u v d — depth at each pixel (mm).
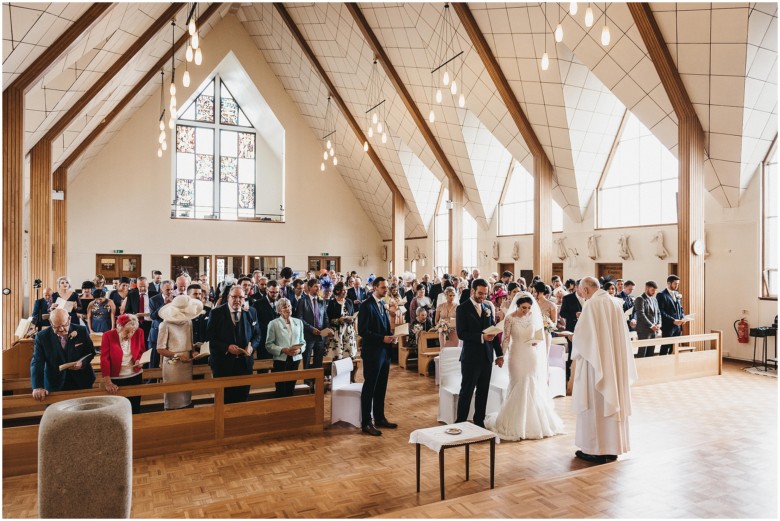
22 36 6523
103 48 9633
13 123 7430
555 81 10914
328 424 6191
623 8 8711
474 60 12055
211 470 4734
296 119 21375
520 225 16219
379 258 23203
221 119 21328
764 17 7645
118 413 2643
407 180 18641
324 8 14320
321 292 7758
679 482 3934
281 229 21281
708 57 8508
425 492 4250
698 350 9305
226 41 19828
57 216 15562
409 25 12438
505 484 4406
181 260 19641
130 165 18812
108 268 18516
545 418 5695
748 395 7527
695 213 9555
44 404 4660
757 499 3623
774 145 9789
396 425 6020
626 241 12539
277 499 4074
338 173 22375
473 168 15648
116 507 2598
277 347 6156
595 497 3678
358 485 4379
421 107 14695
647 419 6309
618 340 4855
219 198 21125
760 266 9977
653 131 10672
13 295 7684
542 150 12836
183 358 5512
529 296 5684
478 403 5781
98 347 7590
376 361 5828
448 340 8023
